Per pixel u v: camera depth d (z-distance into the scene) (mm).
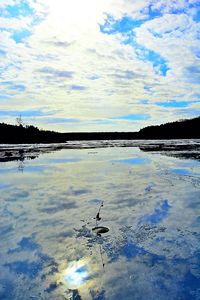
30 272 4609
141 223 6695
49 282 4340
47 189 10656
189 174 13570
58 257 5070
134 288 4156
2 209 8016
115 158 23297
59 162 20422
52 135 86688
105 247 5438
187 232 6102
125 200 8781
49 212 7688
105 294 4031
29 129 78250
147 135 111312
